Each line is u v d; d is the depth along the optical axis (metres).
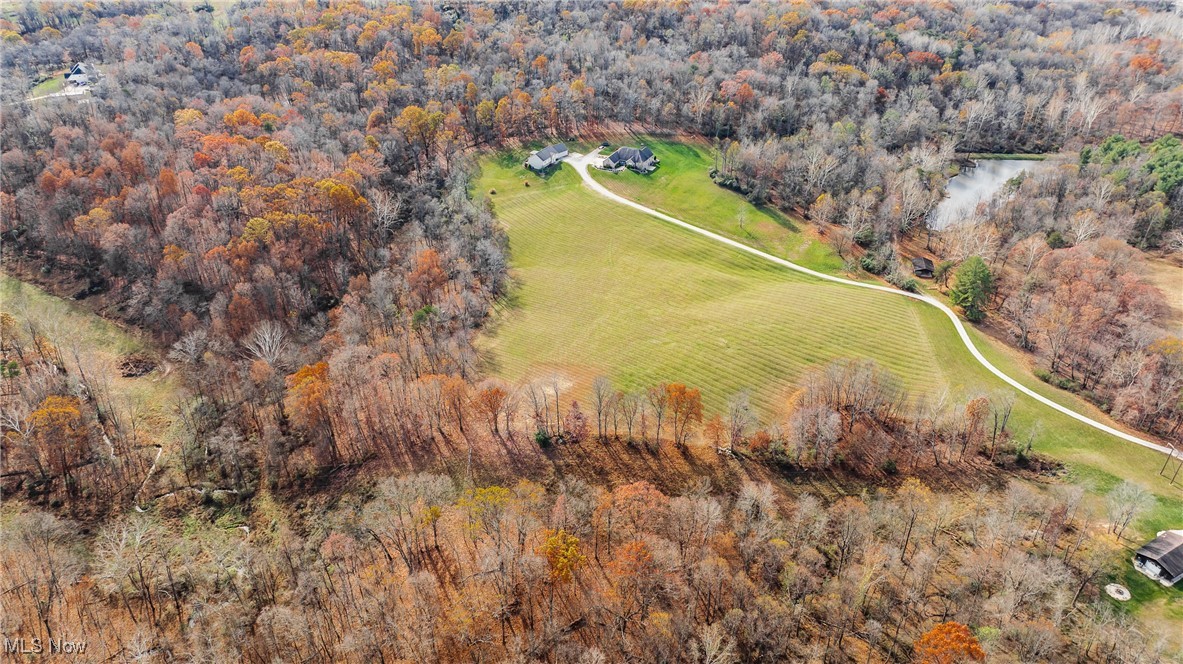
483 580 93.50
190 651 91.12
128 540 111.06
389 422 132.62
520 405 139.25
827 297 177.50
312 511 117.81
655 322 171.12
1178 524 106.19
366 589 95.62
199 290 166.88
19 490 122.38
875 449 122.88
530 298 186.75
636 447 125.75
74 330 159.62
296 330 160.62
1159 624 89.31
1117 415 133.12
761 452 123.75
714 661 81.00
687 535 99.12
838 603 89.75
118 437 133.50
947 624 78.94
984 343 158.25
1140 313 149.62
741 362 152.38
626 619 87.19
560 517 100.81
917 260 195.12
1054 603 89.81
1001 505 111.12
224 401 140.88
